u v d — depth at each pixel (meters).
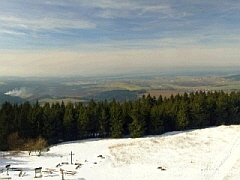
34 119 49.50
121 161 34.00
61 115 55.19
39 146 41.34
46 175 27.64
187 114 58.88
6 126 44.84
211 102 62.78
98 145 45.25
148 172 29.95
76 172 29.12
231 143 41.91
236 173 29.25
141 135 52.38
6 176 26.81
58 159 35.28
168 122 58.72
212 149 39.28
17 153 39.12
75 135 54.94
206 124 62.19
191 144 42.34
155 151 38.69
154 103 66.25
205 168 31.34
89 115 54.47
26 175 27.47
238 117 64.88
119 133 53.03
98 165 32.12
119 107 56.28
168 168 31.42
